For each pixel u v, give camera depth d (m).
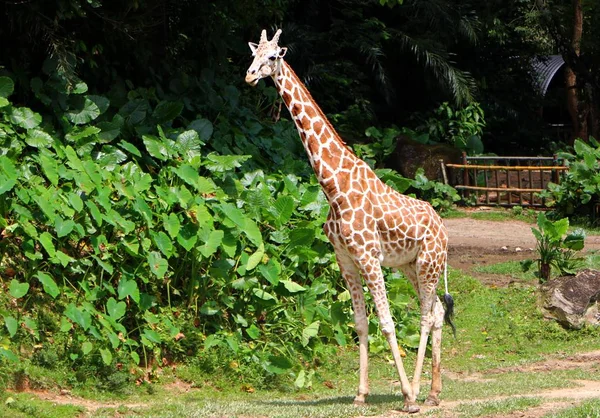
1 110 13.60
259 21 22.88
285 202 13.88
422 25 32.16
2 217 11.88
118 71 18.02
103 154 14.82
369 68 32.12
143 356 11.83
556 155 24.83
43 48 16.12
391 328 9.74
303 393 11.91
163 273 12.30
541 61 35.81
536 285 16.27
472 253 19.59
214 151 17.19
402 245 10.02
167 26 18.89
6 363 10.53
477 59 34.75
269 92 22.16
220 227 13.16
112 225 12.54
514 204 24.72
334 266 14.34
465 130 30.48
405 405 9.46
